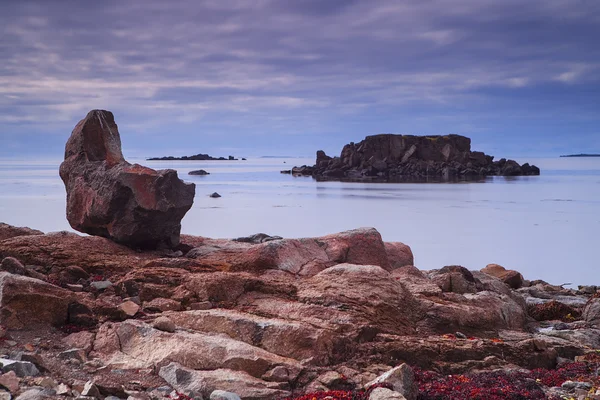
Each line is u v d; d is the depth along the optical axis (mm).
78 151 18531
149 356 10359
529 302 19078
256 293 13367
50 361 9938
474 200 81500
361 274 13781
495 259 38438
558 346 12891
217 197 86312
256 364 10016
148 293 13242
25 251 15305
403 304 13344
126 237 16984
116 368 10062
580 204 75750
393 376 9055
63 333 11352
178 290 13211
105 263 15180
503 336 13617
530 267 36031
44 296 11555
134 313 11984
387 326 12531
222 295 13125
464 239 47062
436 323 13266
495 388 9820
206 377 9430
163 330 11047
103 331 11234
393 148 157750
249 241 22328
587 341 13695
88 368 9914
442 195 90375
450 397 9422
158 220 17031
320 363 10680
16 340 10734
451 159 157000
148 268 14305
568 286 30594
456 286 16031
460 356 11516
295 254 15977
